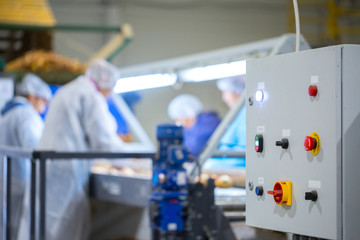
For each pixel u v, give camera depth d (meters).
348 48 2.20
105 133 5.98
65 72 7.50
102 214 6.03
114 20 11.05
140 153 4.66
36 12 7.92
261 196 2.48
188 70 5.39
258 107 2.49
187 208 4.17
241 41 11.79
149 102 10.98
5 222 5.11
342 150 2.20
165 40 11.47
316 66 2.27
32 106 6.92
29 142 6.76
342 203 2.20
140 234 5.70
